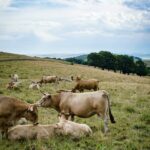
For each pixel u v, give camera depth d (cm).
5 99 1123
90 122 1444
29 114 1157
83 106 1262
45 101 1332
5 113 1105
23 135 1070
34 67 7644
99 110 1252
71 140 1085
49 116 1559
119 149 1031
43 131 1084
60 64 9588
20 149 998
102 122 1436
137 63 12394
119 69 12300
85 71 8262
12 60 9262
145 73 12306
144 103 2134
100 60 12275
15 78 3619
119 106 1964
